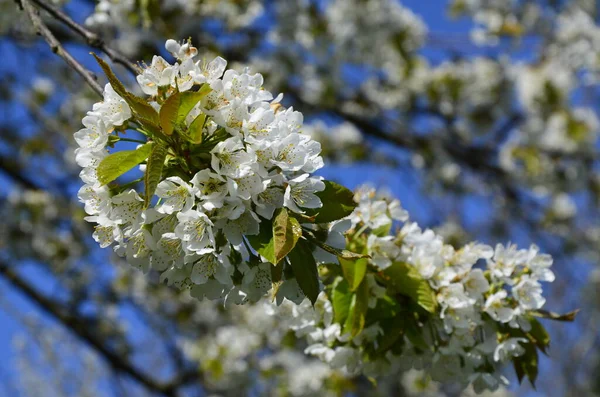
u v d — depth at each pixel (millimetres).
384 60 9375
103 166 2121
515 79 10289
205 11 6605
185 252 2131
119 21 4930
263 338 8062
